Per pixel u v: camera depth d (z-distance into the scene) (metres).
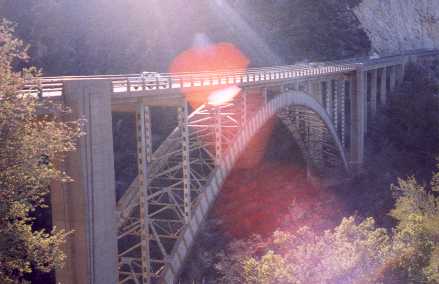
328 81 42.62
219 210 41.31
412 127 52.22
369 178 45.78
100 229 16.05
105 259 16.22
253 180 45.00
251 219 40.47
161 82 21.95
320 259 15.84
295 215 39.69
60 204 15.57
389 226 38.28
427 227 16.56
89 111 15.81
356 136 47.12
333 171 45.31
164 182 27.30
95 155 15.98
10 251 10.77
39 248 11.28
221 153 25.27
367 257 15.32
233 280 21.97
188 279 32.31
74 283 15.62
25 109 11.22
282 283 15.19
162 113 53.16
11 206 10.73
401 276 15.38
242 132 27.23
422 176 47.41
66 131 12.47
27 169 10.80
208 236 36.81
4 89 10.86
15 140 10.81
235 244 33.78
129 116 54.00
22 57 11.90
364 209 41.06
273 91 33.53
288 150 47.97
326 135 41.94
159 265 29.84
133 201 19.28
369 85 56.88
